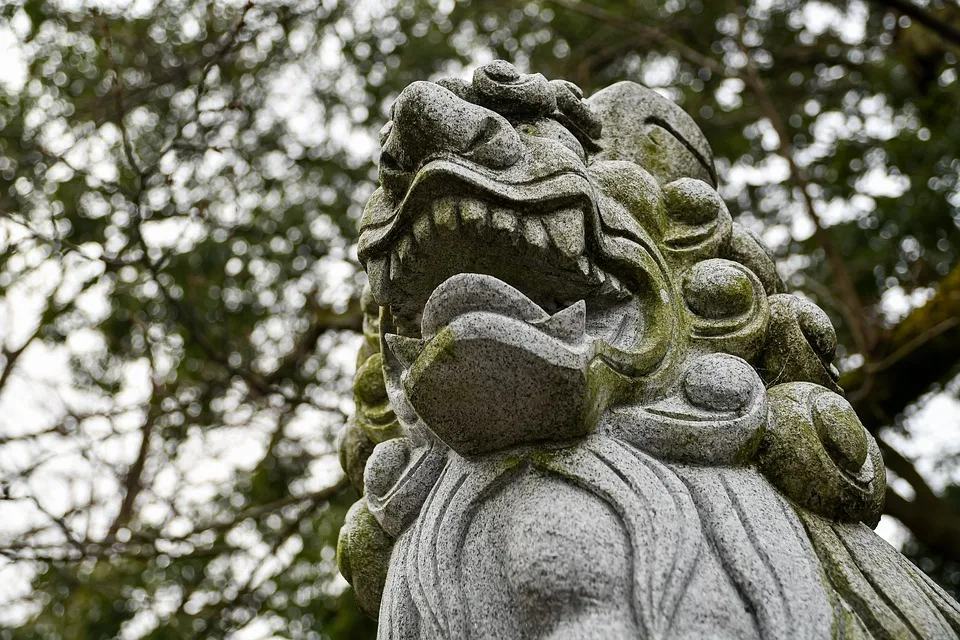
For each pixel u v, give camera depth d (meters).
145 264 3.38
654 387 1.44
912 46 4.66
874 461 1.51
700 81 5.57
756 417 1.40
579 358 1.31
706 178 1.98
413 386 1.35
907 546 4.57
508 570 1.28
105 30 3.29
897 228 4.62
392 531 1.54
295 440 4.20
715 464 1.39
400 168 1.48
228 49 3.35
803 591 1.23
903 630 1.28
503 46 5.54
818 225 4.19
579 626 1.18
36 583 4.04
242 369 3.93
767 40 5.49
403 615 1.37
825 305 4.82
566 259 1.41
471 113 1.44
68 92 4.36
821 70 5.46
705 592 1.21
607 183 1.63
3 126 4.06
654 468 1.35
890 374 3.92
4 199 3.96
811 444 1.42
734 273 1.59
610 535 1.25
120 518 4.02
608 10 5.51
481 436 1.38
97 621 4.15
